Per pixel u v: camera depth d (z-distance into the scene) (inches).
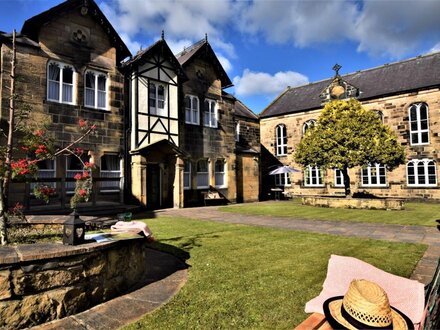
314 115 1074.1
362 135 643.5
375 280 111.7
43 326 137.5
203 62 804.6
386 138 642.2
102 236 187.0
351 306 80.4
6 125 458.0
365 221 473.1
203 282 193.0
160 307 156.9
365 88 994.1
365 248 283.7
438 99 829.2
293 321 141.4
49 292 143.6
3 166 206.2
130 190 617.6
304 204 771.4
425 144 849.5
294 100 1197.7
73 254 149.9
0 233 188.7
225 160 838.5
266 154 1197.1
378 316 76.9
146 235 230.2
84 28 571.2
